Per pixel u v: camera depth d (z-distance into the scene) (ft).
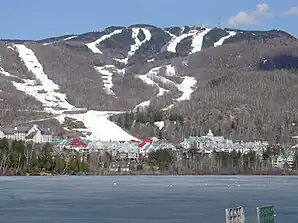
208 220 301.02
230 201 417.49
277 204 391.24
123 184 629.51
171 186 597.93
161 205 387.14
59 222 291.17
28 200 421.18
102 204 391.65
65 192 499.10
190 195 476.95
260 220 136.56
